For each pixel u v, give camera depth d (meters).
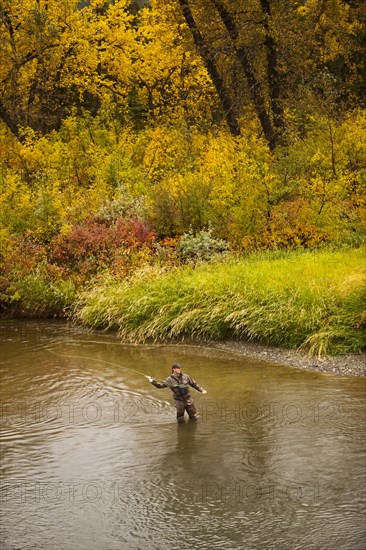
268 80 30.20
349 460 9.38
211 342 16.78
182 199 22.73
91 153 29.11
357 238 21.70
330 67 36.22
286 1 29.72
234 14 29.81
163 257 20.89
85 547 7.45
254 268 18.84
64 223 23.17
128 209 23.89
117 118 34.28
